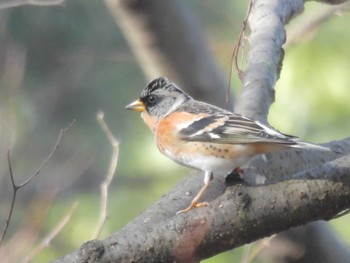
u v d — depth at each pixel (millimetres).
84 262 5516
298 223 5801
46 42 16781
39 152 16031
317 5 11961
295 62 10688
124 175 13531
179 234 5676
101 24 16953
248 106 8023
